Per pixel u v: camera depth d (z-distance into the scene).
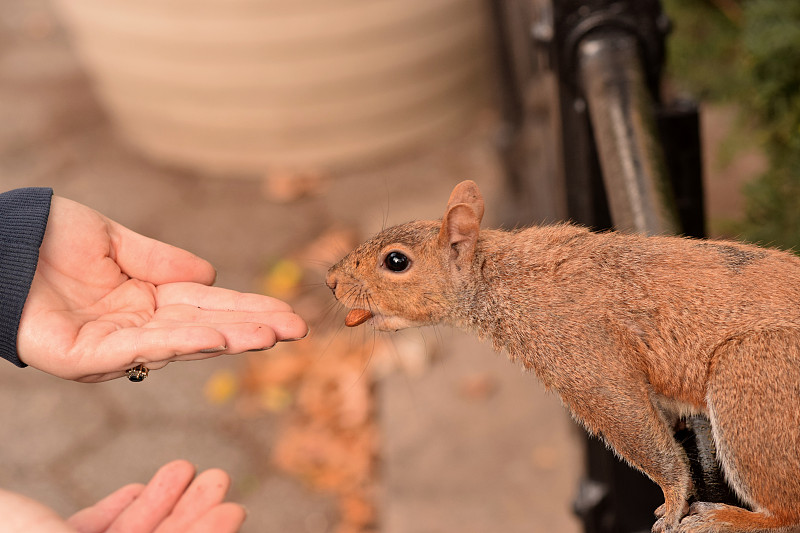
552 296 0.92
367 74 1.86
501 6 1.58
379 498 1.38
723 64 1.29
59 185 2.01
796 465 0.84
